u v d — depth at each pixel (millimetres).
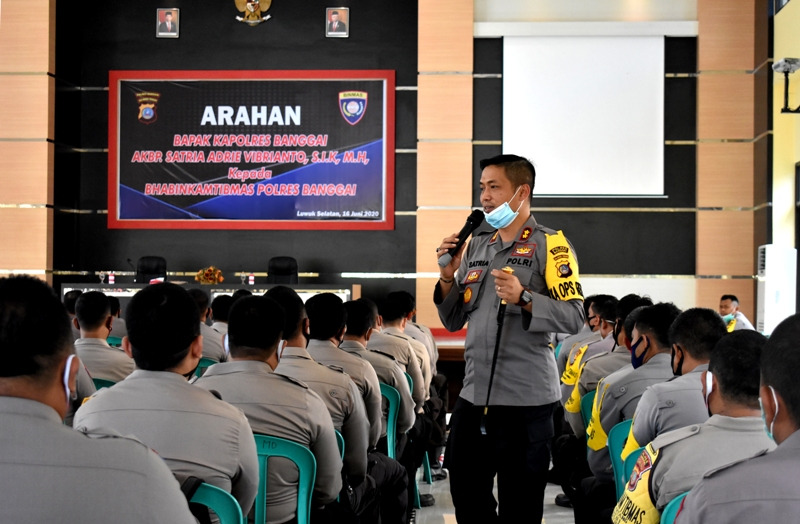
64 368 1179
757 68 9062
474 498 2512
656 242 9336
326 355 3115
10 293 1133
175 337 1755
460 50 9438
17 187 9477
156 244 9859
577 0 9406
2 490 1102
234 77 9750
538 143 9305
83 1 9938
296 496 2141
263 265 9797
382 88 9688
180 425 1719
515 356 2449
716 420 1681
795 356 1100
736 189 9203
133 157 9805
